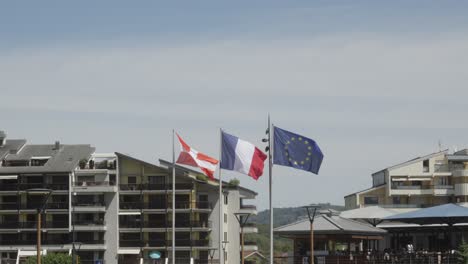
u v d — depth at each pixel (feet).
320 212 250.57
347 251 246.47
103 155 420.77
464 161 452.35
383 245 323.16
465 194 444.96
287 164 183.52
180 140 216.95
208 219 402.93
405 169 451.94
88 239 394.32
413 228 281.74
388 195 450.30
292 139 183.32
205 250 398.21
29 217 396.78
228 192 424.46
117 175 401.49
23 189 394.11
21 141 424.87
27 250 391.86
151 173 401.49
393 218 236.43
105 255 393.09
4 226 393.70
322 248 253.44
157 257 380.37
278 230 240.73
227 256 419.74
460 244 274.36
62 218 393.91
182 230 393.70
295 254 255.29
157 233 396.57
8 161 409.90
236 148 193.06
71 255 362.12
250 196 458.09
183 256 395.14
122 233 396.78
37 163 410.72
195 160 215.72
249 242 427.74
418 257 241.96
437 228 277.44
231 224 422.82
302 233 237.66
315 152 183.11
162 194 398.21
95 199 395.96
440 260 240.73
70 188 393.70
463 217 230.48
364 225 254.68
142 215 396.37
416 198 451.53
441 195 448.24
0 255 393.29
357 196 453.58
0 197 397.39
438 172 451.94
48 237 394.73
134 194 398.83
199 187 406.41
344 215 258.37
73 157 409.49
